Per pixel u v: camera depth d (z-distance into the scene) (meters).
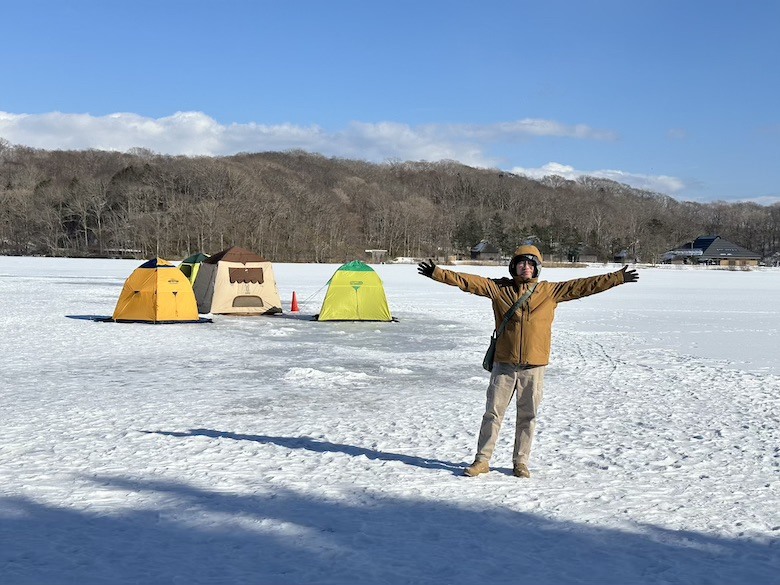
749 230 178.62
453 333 18.77
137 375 11.80
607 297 35.34
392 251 137.00
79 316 21.52
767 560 4.57
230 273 23.33
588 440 7.77
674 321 22.98
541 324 6.14
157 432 7.80
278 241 119.88
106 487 5.79
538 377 6.22
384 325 20.61
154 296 20.12
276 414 8.93
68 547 4.58
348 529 4.95
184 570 4.27
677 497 5.80
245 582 4.11
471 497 5.68
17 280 40.09
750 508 5.55
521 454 6.29
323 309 21.48
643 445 7.56
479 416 8.95
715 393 10.81
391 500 5.58
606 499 5.71
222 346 15.66
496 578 4.22
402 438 7.72
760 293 40.94
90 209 122.31
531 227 149.75
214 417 8.68
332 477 6.16
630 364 13.71
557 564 4.44
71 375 11.68
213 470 6.32
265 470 6.35
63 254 107.44
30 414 8.68
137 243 111.00
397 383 11.39
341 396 10.23
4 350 14.35
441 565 4.39
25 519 5.06
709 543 4.84
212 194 131.88
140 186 128.50
